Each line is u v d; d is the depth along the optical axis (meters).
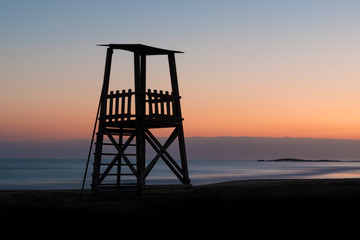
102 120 19.11
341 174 96.06
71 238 9.43
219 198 15.86
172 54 20.19
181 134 19.89
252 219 11.43
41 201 16.38
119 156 19.86
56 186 67.75
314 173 108.12
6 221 11.38
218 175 106.25
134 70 18.44
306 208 12.99
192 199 15.62
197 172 136.38
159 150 19.27
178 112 19.86
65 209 13.38
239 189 21.02
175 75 20.03
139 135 17.88
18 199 17.36
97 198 17.61
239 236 9.53
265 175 101.94
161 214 12.30
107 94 19.11
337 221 10.99
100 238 9.42
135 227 10.55
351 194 16.50
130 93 18.22
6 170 173.12
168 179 87.88
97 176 18.88
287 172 125.56
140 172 17.75
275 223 10.86
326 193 17.08
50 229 10.34
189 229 10.28
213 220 11.35
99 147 19.09
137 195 17.44
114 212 12.70
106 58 19.20
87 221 11.33
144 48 19.06
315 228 10.20
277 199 15.27
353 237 9.27
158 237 9.50
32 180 90.81
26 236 9.61
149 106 18.30
